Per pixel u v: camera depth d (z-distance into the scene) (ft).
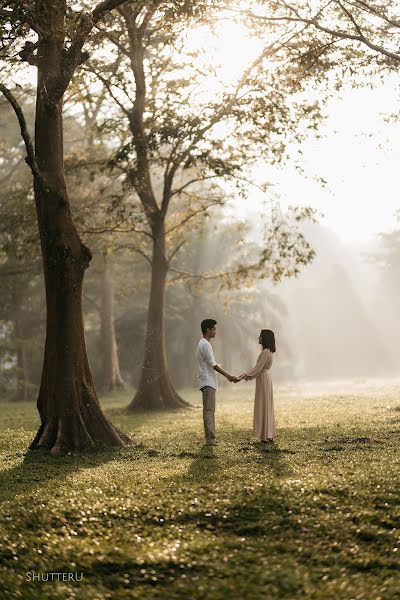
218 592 25.39
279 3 70.74
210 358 57.41
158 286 109.60
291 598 24.89
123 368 221.46
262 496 35.09
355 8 74.33
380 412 80.38
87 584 27.32
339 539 30.27
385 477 38.70
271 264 105.60
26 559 29.96
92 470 47.60
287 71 77.41
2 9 54.13
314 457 47.62
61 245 60.03
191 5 60.23
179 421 84.28
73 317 60.54
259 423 56.90
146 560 28.43
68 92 97.66
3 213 129.18
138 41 93.35
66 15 58.85
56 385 59.98
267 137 87.30
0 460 55.21
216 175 92.12
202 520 32.94
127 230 110.42
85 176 128.36
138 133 99.45
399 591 25.32
